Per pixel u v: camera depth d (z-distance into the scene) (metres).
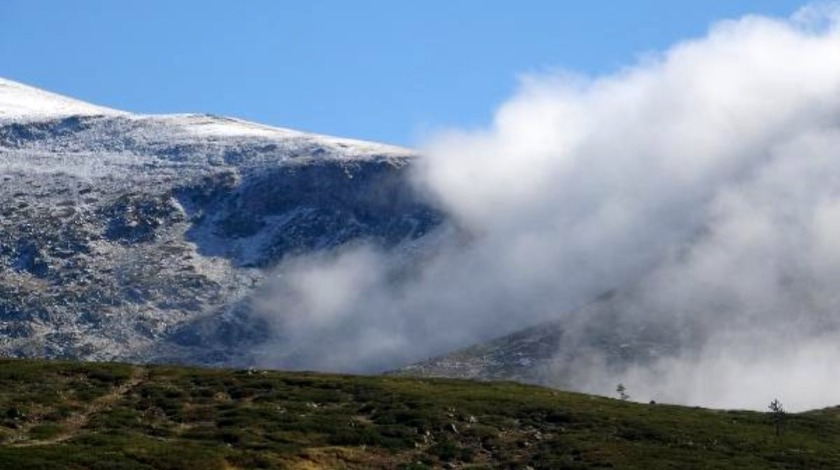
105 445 119.12
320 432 136.50
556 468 126.75
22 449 113.25
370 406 151.62
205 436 131.25
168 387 158.00
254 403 151.75
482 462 130.25
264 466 118.38
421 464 126.00
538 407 156.88
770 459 136.12
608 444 137.75
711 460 132.00
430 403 153.62
